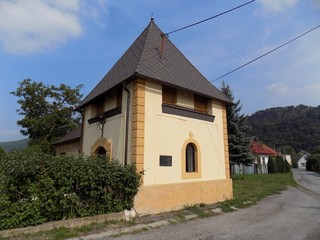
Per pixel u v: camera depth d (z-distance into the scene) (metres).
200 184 10.55
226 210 9.76
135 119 8.98
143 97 9.23
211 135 11.85
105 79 12.55
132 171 8.31
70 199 6.82
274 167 39.00
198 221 8.07
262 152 44.53
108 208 7.68
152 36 12.52
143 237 6.30
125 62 11.70
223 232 6.86
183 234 6.62
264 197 13.34
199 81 12.50
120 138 9.73
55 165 6.86
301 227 7.41
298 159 83.69
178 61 12.70
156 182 9.05
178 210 9.28
